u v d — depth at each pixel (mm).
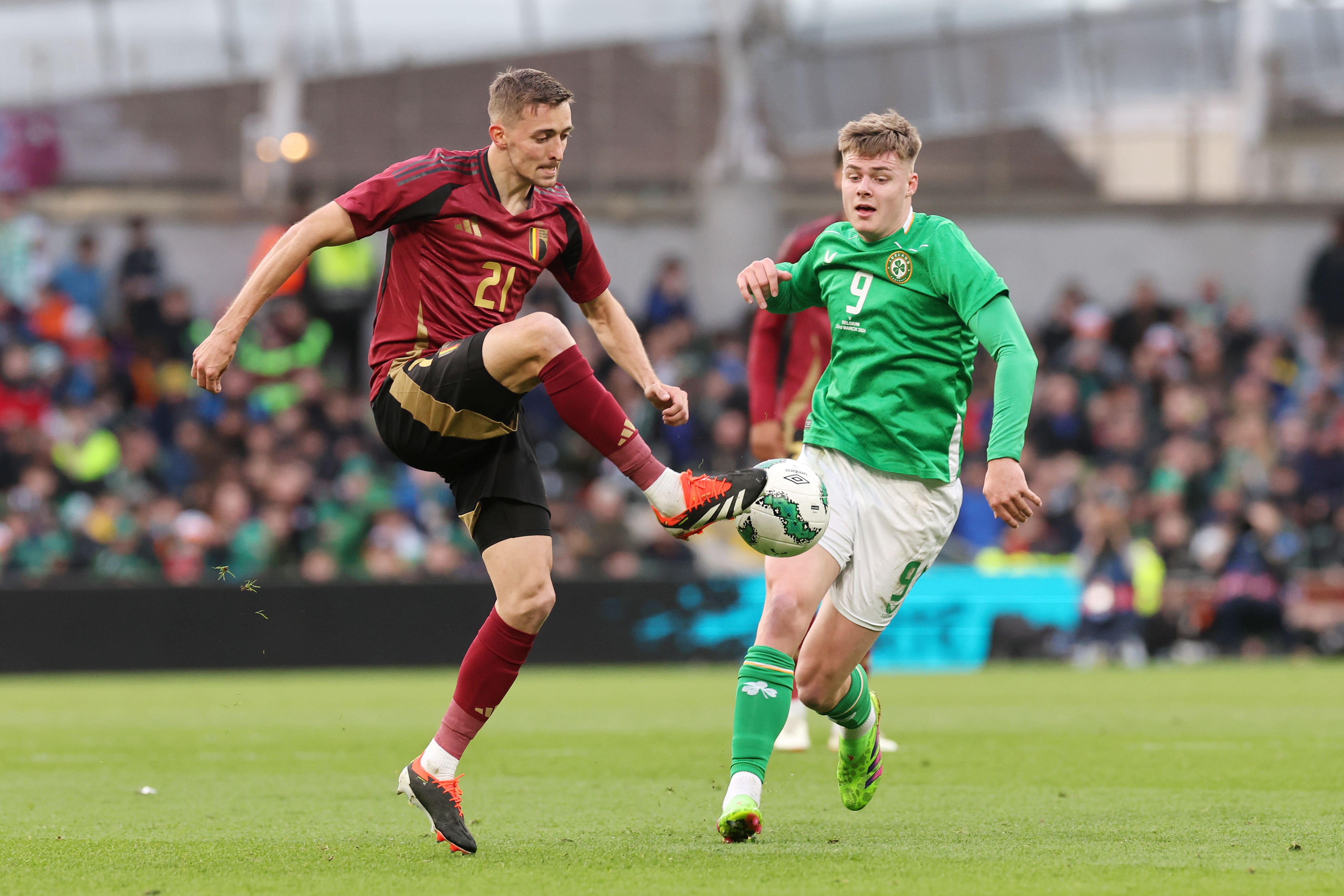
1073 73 70875
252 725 30469
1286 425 57344
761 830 15461
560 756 24141
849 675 15758
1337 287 64938
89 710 34469
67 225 65250
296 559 51969
